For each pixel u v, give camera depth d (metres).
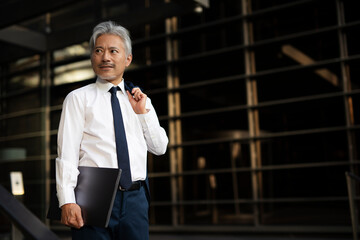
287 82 5.90
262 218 5.87
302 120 5.76
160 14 4.93
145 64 6.98
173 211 6.46
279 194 5.80
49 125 7.71
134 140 1.55
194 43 6.59
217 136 6.32
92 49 1.56
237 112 6.21
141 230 1.50
